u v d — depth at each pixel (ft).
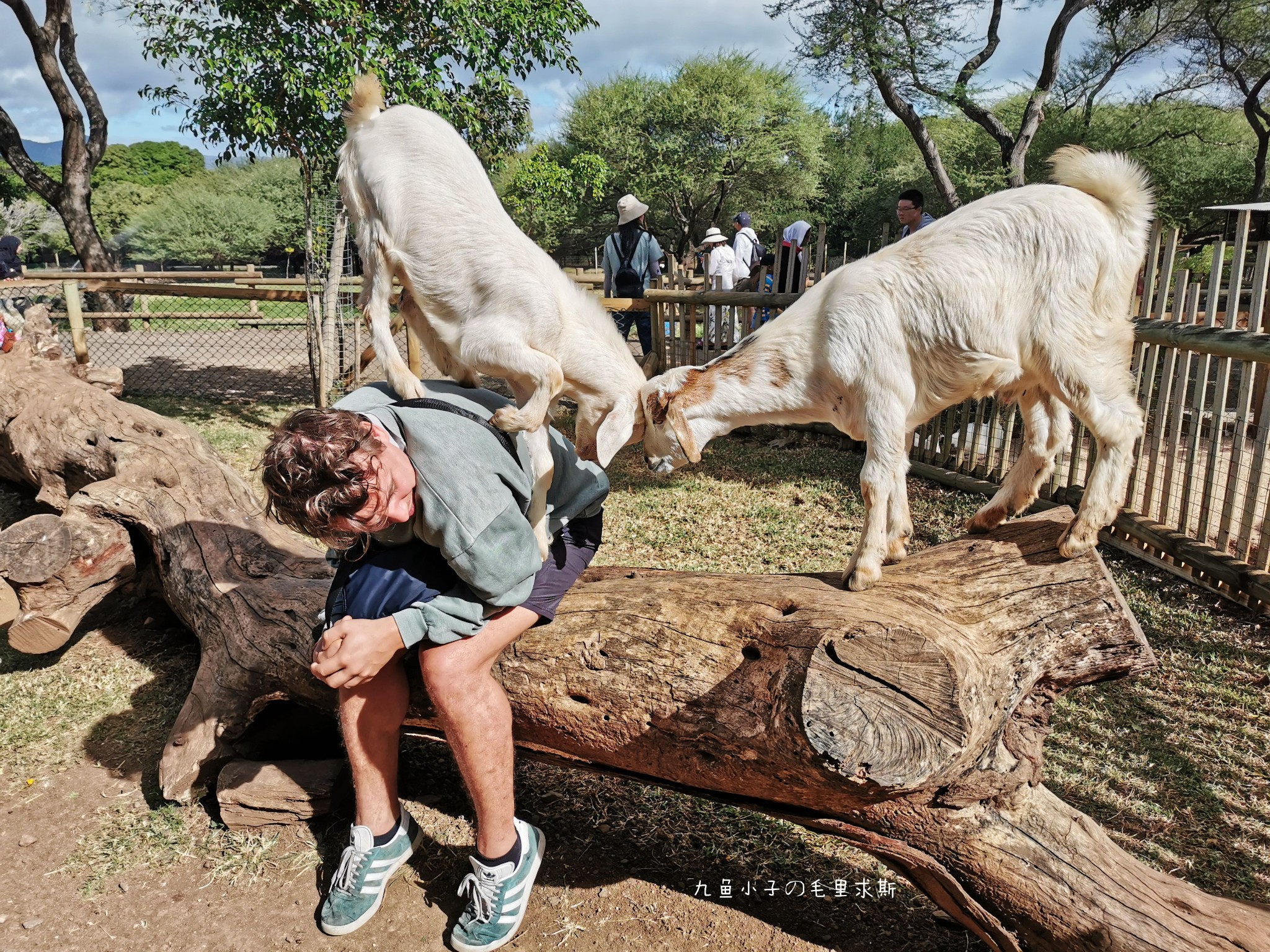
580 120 111.04
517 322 9.15
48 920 8.02
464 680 7.16
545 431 8.25
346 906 7.86
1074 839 7.02
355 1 23.67
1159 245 15.94
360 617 7.04
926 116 50.85
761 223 116.88
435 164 9.50
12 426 17.11
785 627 7.34
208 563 11.75
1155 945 6.50
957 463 20.81
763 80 111.45
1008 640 7.36
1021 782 7.10
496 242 9.32
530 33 26.09
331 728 10.73
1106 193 8.11
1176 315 15.39
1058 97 79.82
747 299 25.44
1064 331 7.99
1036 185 8.40
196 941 7.82
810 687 6.57
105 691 12.05
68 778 10.11
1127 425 7.87
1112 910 6.68
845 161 116.37
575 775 10.32
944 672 6.43
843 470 21.98
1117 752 10.43
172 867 8.74
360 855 7.94
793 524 18.13
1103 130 81.61
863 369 8.68
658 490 20.79
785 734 6.85
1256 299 13.52
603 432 9.44
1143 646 7.60
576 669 8.16
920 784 6.37
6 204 84.69
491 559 6.75
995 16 48.26
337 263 27.55
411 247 9.54
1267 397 13.11
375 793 8.02
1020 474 8.86
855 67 46.34
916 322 8.44
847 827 7.41
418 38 25.84
